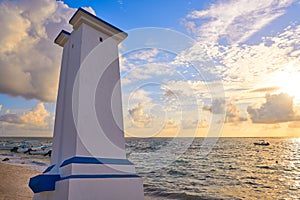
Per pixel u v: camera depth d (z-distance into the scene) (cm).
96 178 427
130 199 458
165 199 1412
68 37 638
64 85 593
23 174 1941
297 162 2972
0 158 3294
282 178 2127
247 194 1591
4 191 1240
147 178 2025
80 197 394
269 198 1510
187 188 1719
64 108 557
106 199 424
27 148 4112
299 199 1488
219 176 2203
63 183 411
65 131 519
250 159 3194
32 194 1212
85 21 560
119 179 457
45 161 3216
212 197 1491
